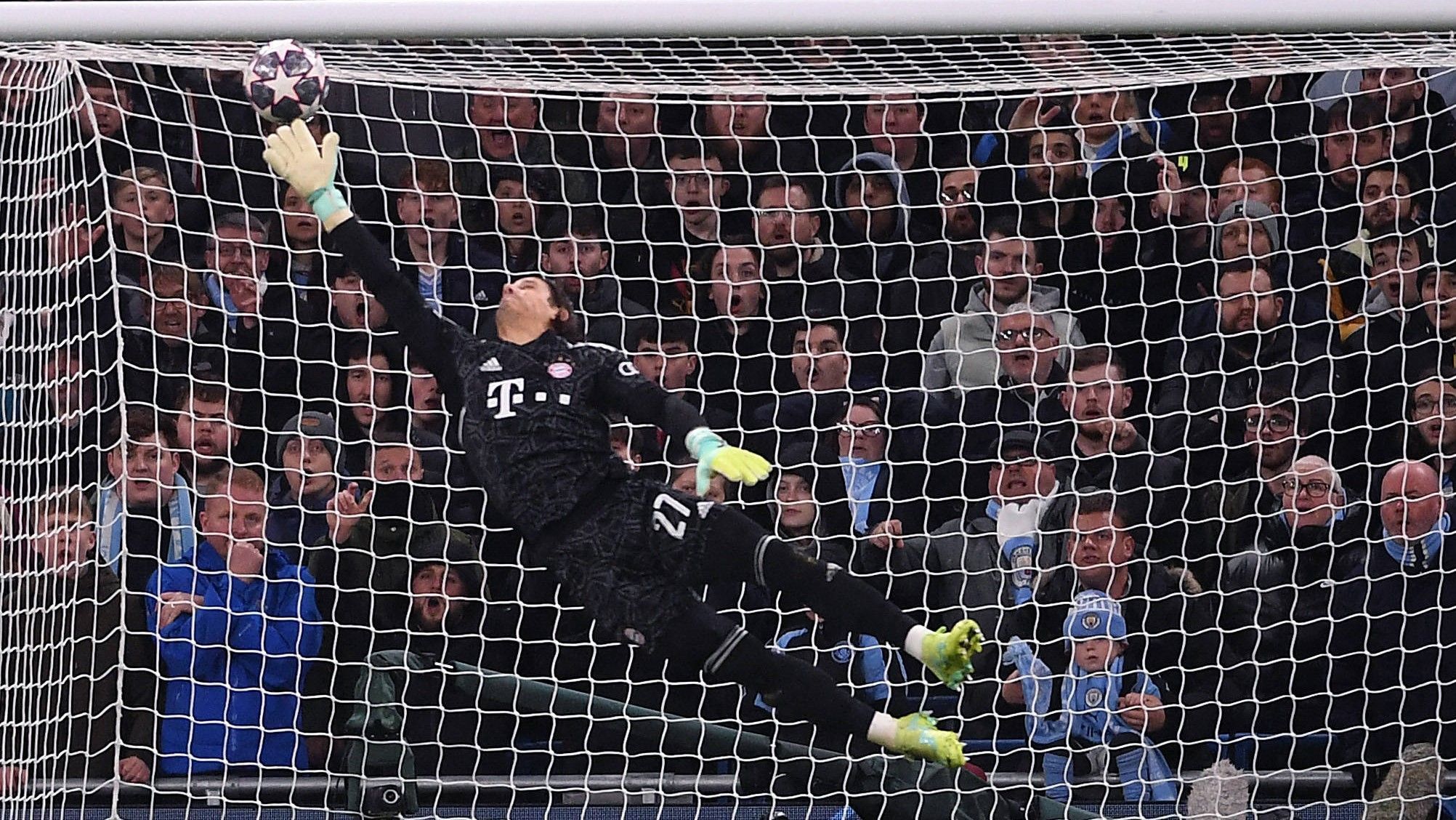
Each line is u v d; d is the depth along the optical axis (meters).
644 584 13.66
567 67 17.88
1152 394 21.78
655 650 13.74
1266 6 14.89
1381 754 19.73
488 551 20.62
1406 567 19.91
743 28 14.91
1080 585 19.91
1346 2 14.81
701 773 19.59
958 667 13.38
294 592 19.77
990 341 21.66
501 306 14.23
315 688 19.70
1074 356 21.36
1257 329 21.73
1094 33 15.16
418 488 20.56
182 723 19.47
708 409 21.61
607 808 18.97
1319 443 21.31
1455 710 19.72
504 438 13.68
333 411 21.27
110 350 20.69
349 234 13.90
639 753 20.14
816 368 21.67
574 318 21.69
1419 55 17.52
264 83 14.26
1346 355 21.56
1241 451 21.23
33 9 14.70
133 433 20.31
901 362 21.88
